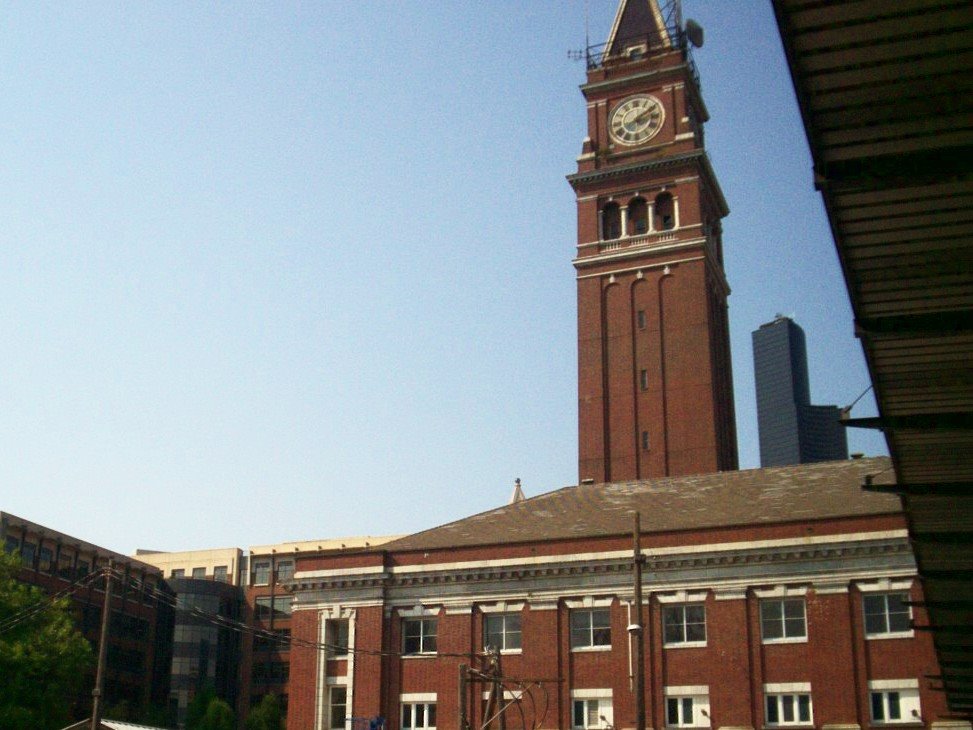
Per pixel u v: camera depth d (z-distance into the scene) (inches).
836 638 2069.4
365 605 2410.2
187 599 5856.3
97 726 1995.6
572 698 2220.7
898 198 654.5
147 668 5492.1
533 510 2568.9
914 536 1043.3
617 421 3732.8
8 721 2751.0
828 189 651.5
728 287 4215.1
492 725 2262.6
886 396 904.9
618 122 4057.6
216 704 4943.4
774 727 2071.9
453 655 2032.5
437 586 2379.4
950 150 625.9
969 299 767.7
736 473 2603.3
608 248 3927.2
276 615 6166.3
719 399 3860.7
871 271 738.8
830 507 2223.2
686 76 4040.4
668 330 3764.8
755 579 2149.4
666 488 2593.5
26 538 4608.8
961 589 1174.3
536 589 2298.2
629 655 2188.7
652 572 2224.4
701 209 3873.0
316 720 2379.4
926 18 543.8
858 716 2022.6
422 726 2314.2
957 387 880.3
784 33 558.6
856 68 578.9
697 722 2122.3
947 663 1397.6
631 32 4165.8
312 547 6471.5
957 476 1032.2
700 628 2176.4
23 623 2918.3
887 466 2428.6
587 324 3870.6
